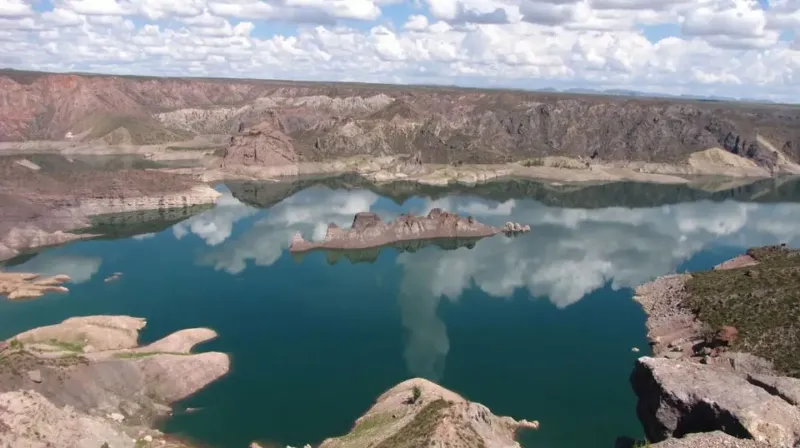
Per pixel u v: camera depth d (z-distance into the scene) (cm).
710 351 10750
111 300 14675
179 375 9988
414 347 12012
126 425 8606
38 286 15425
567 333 12825
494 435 7562
